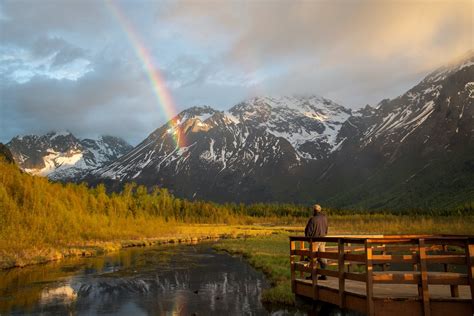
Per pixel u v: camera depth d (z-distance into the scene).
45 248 45.09
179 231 89.88
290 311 17.89
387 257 13.27
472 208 131.88
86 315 18.17
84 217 66.25
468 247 12.58
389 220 109.56
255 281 26.72
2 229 44.88
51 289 24.66
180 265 35.72
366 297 13.20
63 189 71.56
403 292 14.48
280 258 36.66
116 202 89.50
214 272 31.16
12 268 34.16
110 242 58.09
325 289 16.09
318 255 16.59
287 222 152.25
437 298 12.82
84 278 28.81
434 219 101.19
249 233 83.12
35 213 52.72
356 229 78.69
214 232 88.50
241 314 17.69
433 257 12.98
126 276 29.62
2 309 19.45
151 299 21.52
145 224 86.00
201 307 19.34
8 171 55.66
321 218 17.52
